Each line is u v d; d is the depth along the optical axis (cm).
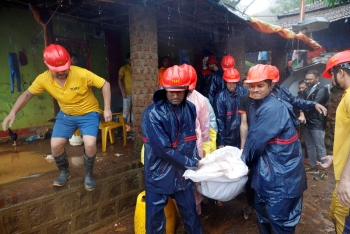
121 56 676
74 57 439
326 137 587
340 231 225
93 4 390
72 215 302
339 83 207
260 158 232
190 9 404
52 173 319
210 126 327
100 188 325
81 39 586
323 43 1366
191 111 236
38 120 531
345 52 206
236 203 377
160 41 776
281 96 337
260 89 225
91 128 278
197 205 294
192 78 278
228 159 255
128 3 350
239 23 499
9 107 490
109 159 374
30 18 505
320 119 462
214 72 475
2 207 254
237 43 575
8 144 466
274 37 709
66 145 459
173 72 212
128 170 352
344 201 167
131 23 362
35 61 520
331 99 578
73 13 450
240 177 247
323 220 331
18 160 372
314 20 860
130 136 532
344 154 205
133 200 362
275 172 222
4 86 482
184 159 222
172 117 223
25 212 268
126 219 346
